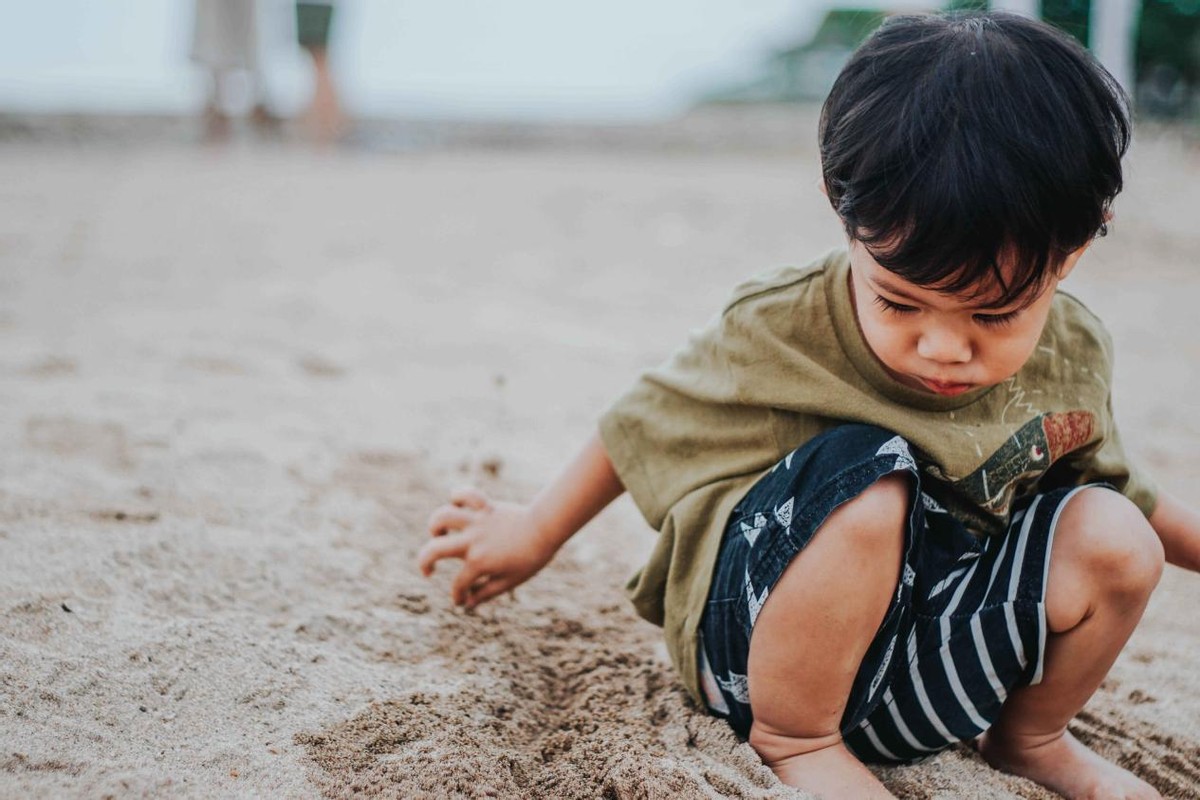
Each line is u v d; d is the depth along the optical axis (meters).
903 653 1.42
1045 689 1.46
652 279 5.09
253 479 2.30
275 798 1.29
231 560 1.90
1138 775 1.56
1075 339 1.49
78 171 7.69
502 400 3.14
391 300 4.35
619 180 8.32
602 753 1.45
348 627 1.75
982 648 1.40
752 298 1.48
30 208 5.93
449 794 1.34
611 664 1.77
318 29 10.01
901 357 1.28
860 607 1.33
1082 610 1.38
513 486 2.49
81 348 3.27
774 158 10.38
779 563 1.34
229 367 3.20
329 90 10.22
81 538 1.87
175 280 4.44
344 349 3.56
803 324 1.43
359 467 2.49
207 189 7.04
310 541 2.03
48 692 1.42
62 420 2.53
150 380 2.98
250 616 1.72
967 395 1.40
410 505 2.31
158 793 1.27
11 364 2.99
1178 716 1.68
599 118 11.83
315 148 10.11
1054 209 1.16
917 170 1.17
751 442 1.46
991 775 1.50
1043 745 1.52
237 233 5.60
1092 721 1.66
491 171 8.80
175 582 1.79
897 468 1.31
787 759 1.44
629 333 4.07
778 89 16.92
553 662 1.78
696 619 1.47
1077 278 5.20
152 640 1.57
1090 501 1.39
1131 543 1.35
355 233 5.83
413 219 6.34
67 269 4.51
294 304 4.12
